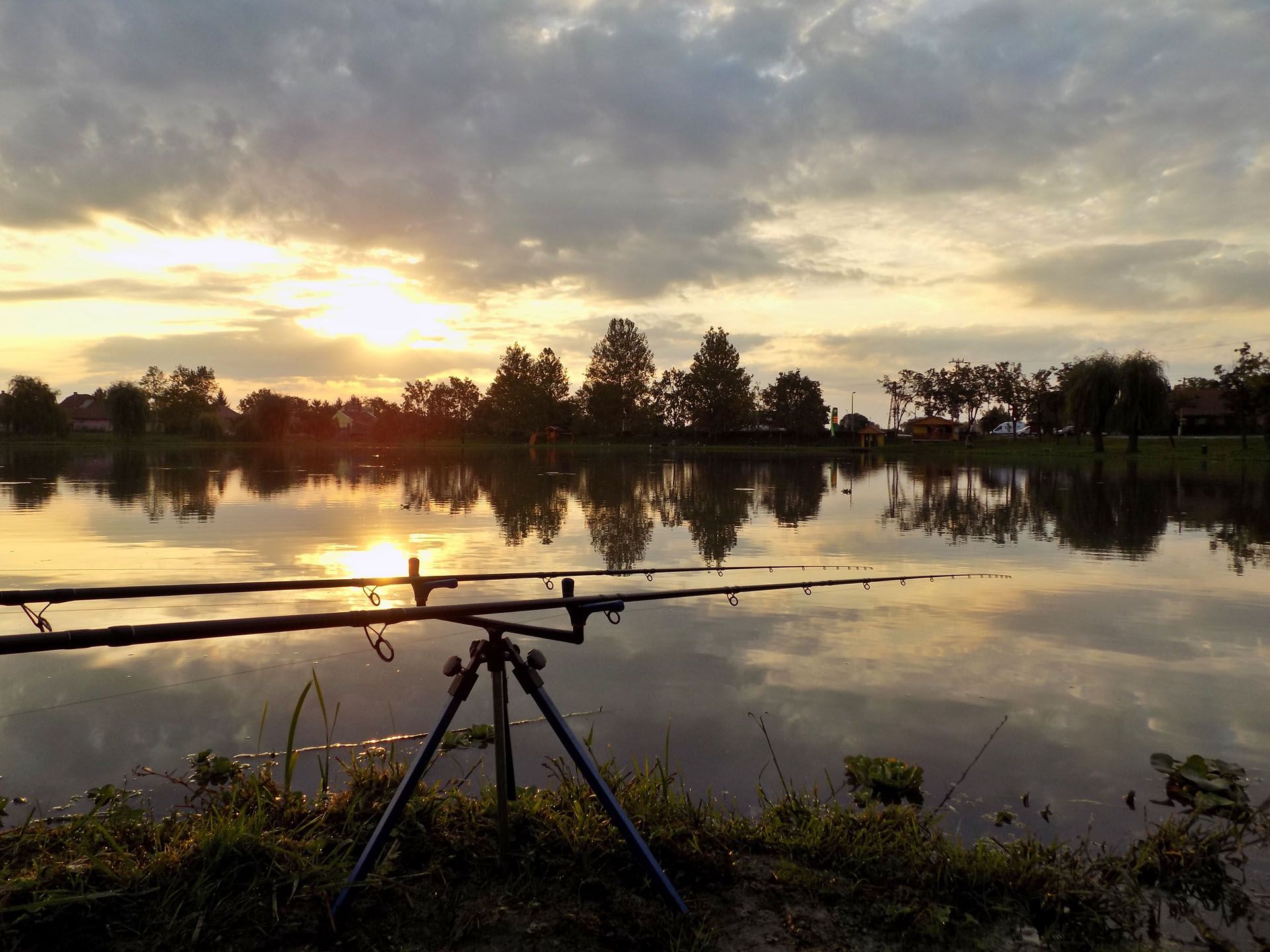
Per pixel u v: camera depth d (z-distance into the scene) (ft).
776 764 12.46
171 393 300.20
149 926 7.56
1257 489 78.84
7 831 9.43
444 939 7.65
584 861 8.88
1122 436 229.04
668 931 7.82
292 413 258.78
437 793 10.45
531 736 13.33
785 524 46.16
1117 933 8.25
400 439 321.93
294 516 47.80
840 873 9.10
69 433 217.97
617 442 326.65
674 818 9.95
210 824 8.95
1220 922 8.49
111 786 11.01
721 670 17.03
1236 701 15.37
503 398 327.26
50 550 33.24
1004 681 16.47
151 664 16.85
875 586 26.50
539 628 8.41
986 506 59.93
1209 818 10.87
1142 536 41.52
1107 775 12.22
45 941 7.25
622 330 328.08
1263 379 149.59
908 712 14.70
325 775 10.85
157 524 42.63
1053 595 25.05
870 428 286.66
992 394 263.49
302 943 7.52
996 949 7.91
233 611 21.79
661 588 25.68
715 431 314.55
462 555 33.37
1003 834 10.49
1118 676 16.88
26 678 15.92
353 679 15.98
